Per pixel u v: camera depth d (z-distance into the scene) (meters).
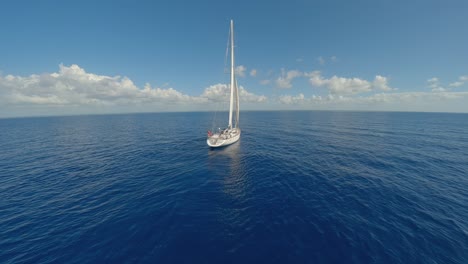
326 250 9.94
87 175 21.09
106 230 11.70
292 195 15.98
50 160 27.06
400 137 40.44
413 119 93.88
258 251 9.96
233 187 17.78
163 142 39.72
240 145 35.62
